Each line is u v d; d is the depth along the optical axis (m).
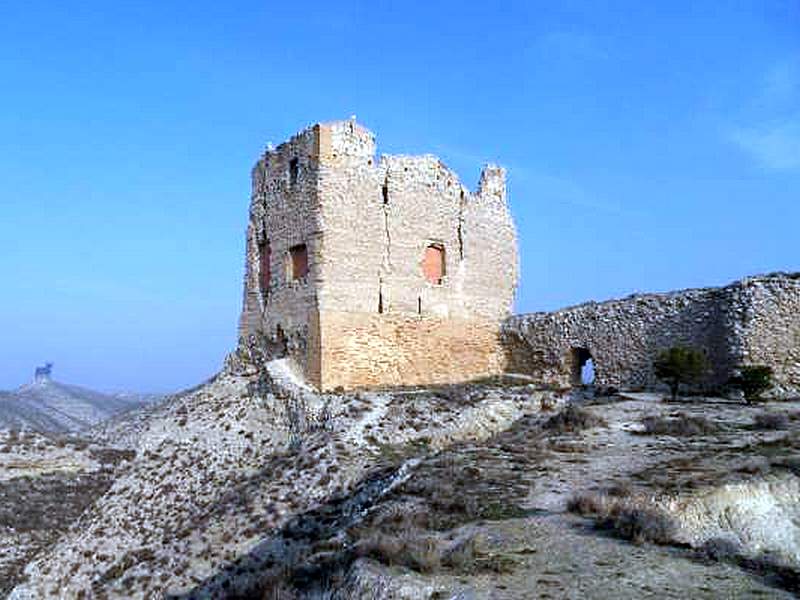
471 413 30.81
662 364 32.19
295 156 37.66
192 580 23.45
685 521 14.75
